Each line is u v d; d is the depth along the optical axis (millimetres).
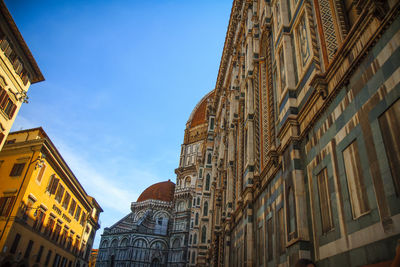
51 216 37625
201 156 77625
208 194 52969
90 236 56781
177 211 92500
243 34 31125
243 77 27812
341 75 8320
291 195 10523
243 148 23734
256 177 17109
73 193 44188
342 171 7820
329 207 8312
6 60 28031
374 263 6066
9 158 33500
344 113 8062
